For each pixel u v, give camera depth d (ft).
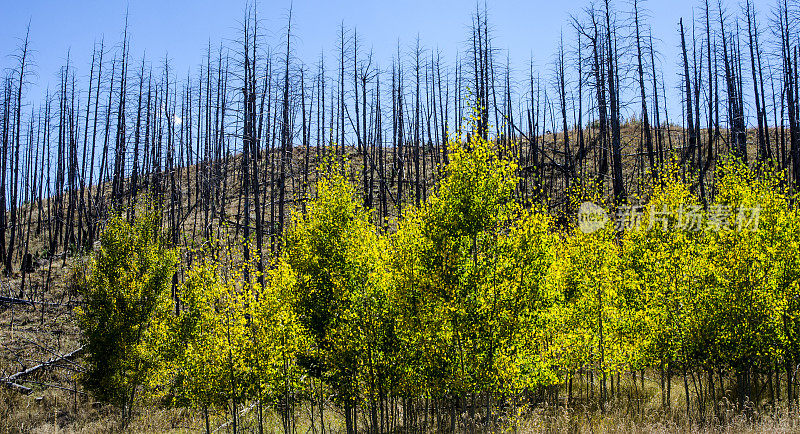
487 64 80.74
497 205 32.48
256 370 37.68
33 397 56.08
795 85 86.28
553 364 38.11
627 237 43.96
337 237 38.22
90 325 52.42
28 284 80.33
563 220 47.57
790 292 36.99
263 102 66.95
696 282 37.99
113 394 50.93
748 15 92.73
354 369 37.35
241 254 56.03
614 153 62.85
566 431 35.88
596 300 42.34
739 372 40.73
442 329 33.06
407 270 33.76
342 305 37.63
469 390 32.76
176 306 61.93
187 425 51.11
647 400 46.80
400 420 46.50
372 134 137.80
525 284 32.04
